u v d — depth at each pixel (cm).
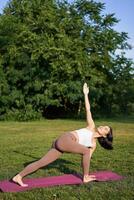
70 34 3253
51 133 1906
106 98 3522
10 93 3030
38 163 824
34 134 1852
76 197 752
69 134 836
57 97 3145
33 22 3148
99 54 3294
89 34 3212
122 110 3738
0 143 1494
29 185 813
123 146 1419
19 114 2988
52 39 3036
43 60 3045
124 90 3559
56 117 3325
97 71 3278
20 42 3095
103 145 877
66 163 1072
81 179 859
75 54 3061
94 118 3303
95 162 1099
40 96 3031
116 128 2192
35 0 3206
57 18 3183
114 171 987
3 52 3180
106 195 762
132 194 770
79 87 3067
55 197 748
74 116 3347
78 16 3216
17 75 3005
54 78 3059
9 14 3322
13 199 737
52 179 861
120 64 3481
